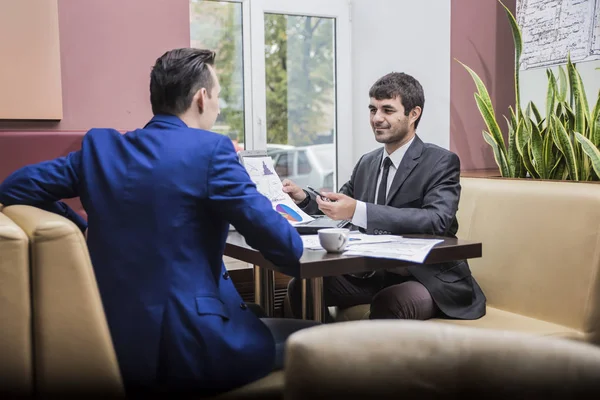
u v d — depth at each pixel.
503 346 0.75
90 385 1.17
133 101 2.42
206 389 1.32
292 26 3.92
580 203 2.00
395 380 0.76
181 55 1.51
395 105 2.18
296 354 0.77
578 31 3.06
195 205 1.34
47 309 1.12
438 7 3.74
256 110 3.81
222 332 1.32
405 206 2.18
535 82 3.68
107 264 1.32
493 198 2.32
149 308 1.29
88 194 1.38
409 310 1.98
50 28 2.23
